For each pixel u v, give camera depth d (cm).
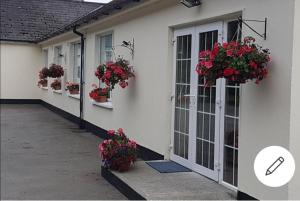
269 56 500
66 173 773
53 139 1152
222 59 484
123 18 984
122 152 690
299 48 469
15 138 1161
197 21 672
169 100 768
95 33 1230
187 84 718
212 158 645
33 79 2194
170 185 616
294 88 468
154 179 648
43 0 2355
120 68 892
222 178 618
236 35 596
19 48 2159
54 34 1667
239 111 559
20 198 620
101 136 1172
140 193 578
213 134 642
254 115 527
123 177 659
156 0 775
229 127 602
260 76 496
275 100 491
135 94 912
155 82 814
